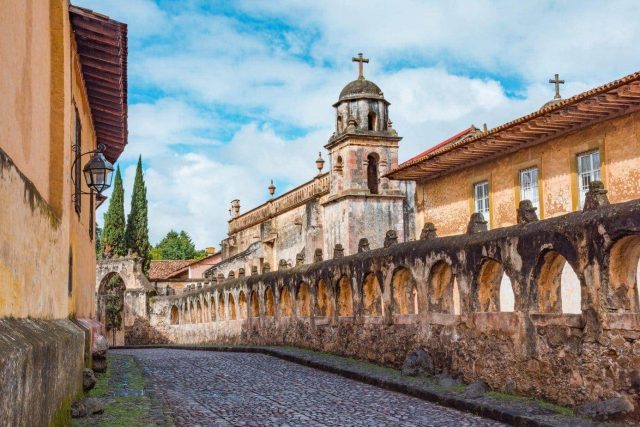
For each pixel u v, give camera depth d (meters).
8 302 6.96
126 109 20.80
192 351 34.03
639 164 20.56
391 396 15.68
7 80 7.45
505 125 23.00
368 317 21.23
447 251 16.61
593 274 11.80
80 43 15.53
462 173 28.66
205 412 13.66
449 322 16.52
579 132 22.73
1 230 6.50
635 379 10.85
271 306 31.89
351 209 35.25
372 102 36.62
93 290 24.05
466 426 12.01
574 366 12.24
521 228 13.98
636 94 19.17
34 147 9.65
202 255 113.38
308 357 23.55
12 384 5.66
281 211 51.28
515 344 13.93
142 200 61.84
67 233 12.55
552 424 10.98
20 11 8.36
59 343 8.79
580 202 22.75
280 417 13.12
